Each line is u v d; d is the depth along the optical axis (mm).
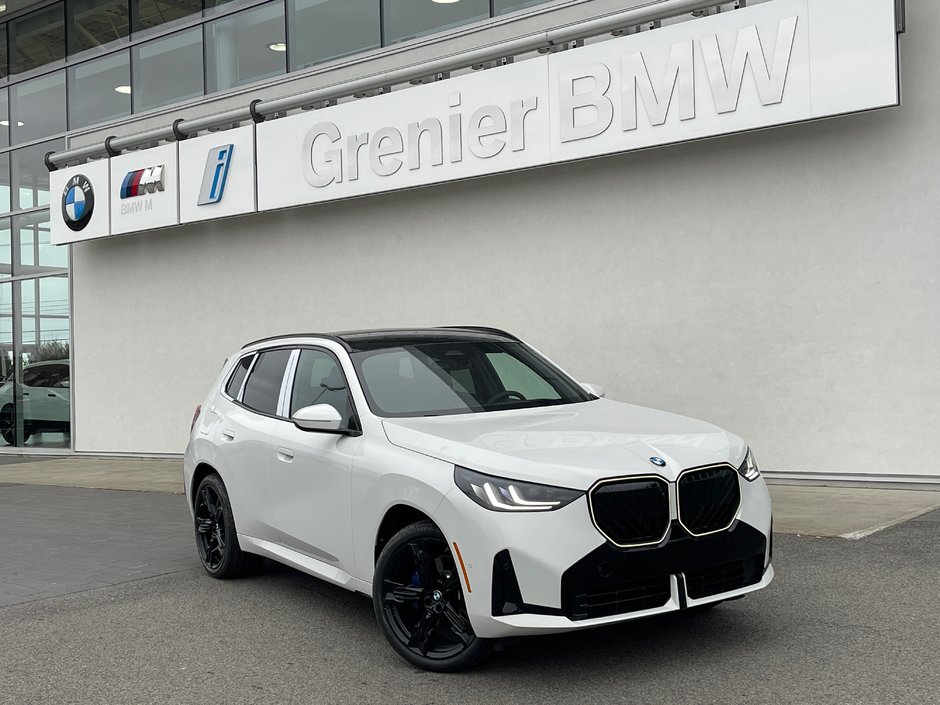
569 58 10695
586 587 4047
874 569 5922
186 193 14523
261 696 4324
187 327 15273
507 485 4184
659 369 10578
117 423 16344
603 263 10953
